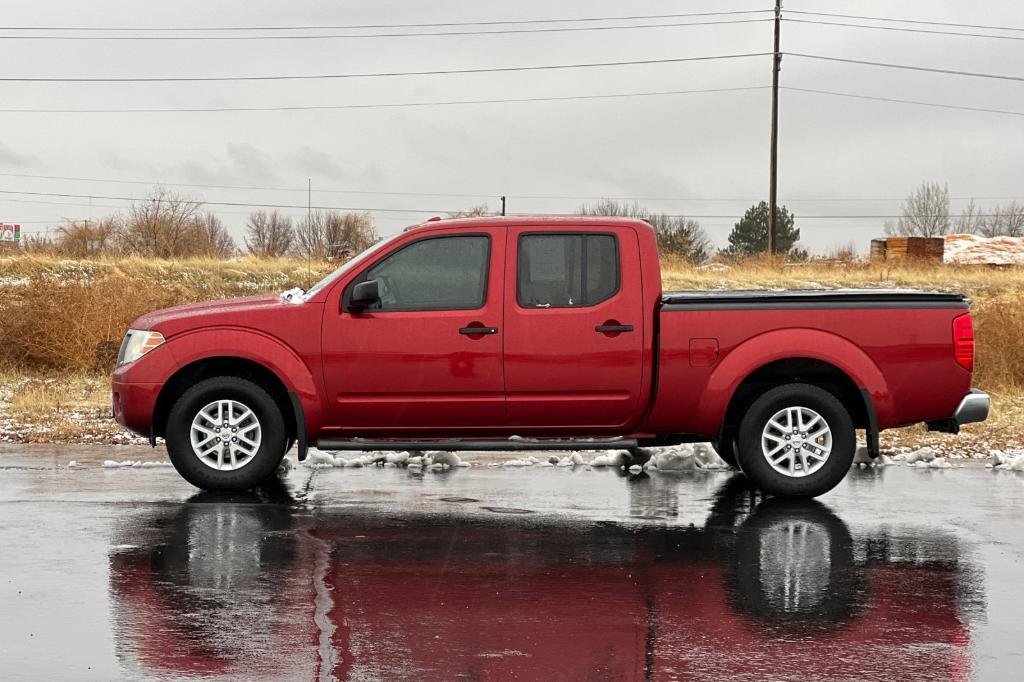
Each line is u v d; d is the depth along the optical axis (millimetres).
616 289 9109
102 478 9852
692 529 7949
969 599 6172
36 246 33406
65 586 6266
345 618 5703
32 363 18328
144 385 9094
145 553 7062
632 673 4879
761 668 4965
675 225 56094
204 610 5828
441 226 9141
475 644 5285
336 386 9047
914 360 9109
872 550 7332
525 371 9039
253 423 9219
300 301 9172
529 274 9109
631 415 9156
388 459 10945
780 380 9406
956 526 8094
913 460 11273
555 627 5578
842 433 9109
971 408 9164
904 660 5094
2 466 10484
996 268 35656
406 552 7172
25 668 4898
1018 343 17500
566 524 8078
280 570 6676
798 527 8039
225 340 9070
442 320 9023
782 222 94125
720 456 10648
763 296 9094
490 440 9180
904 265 35594
